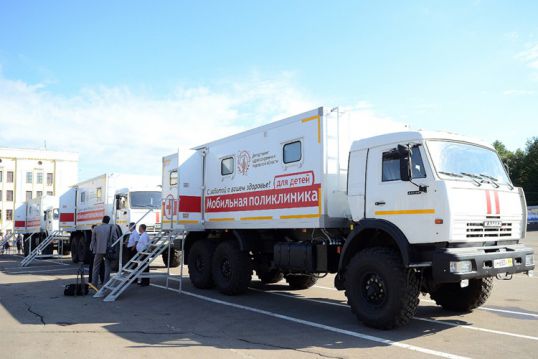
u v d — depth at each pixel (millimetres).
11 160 65938
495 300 9188
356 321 7383
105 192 17594
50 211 23812
